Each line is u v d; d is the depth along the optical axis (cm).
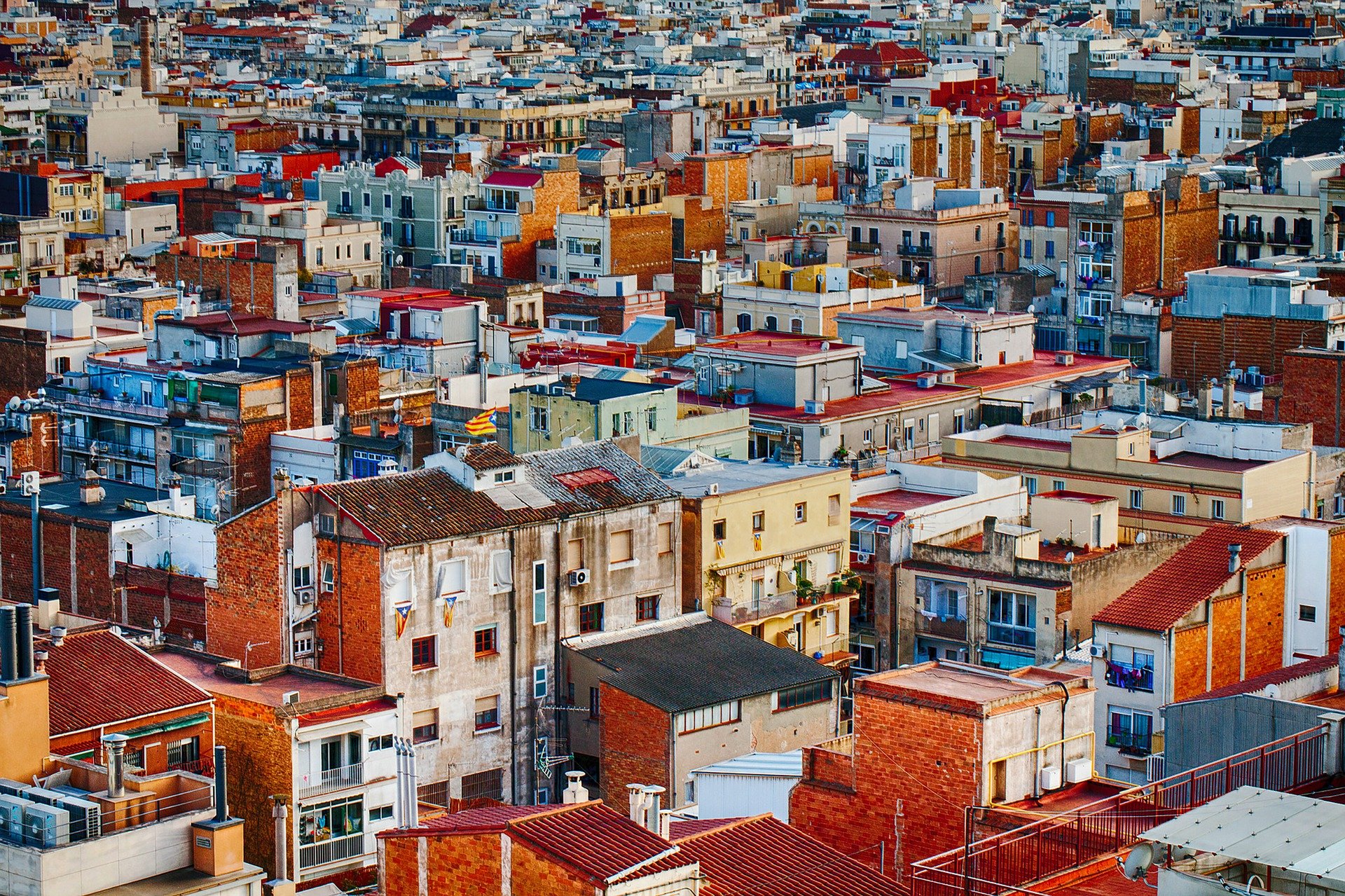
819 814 13025
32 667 13275
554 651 18588
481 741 18212
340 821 16512
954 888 11419
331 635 17988
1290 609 17200
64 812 12088
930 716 12581
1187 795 11994
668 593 19400
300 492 17988
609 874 10950
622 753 18162
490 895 11369
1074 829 11606
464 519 18125
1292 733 12669
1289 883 9781
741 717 18375
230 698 16388
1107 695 16662
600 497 18938
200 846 12375
